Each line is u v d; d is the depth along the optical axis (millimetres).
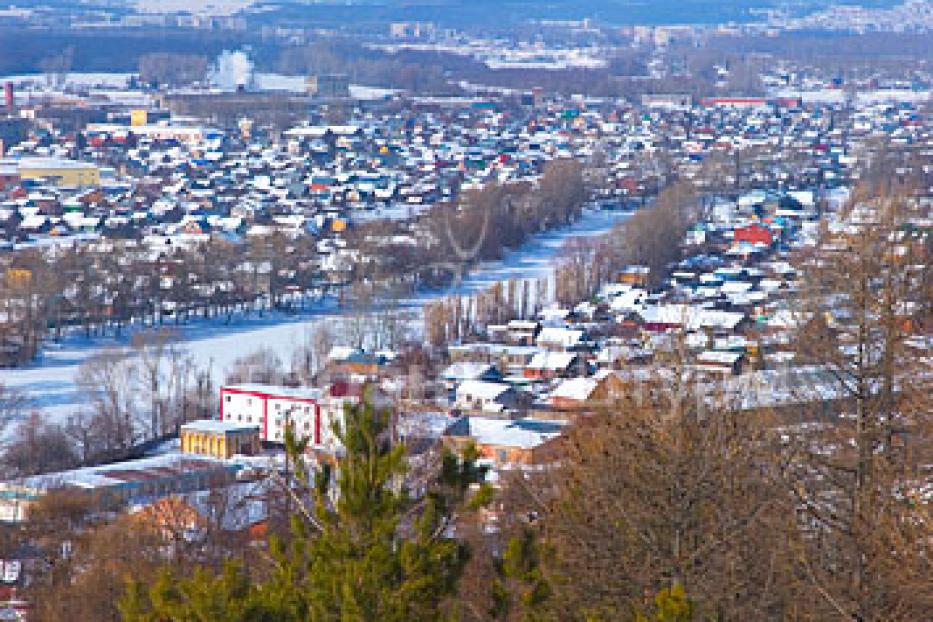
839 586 143250
